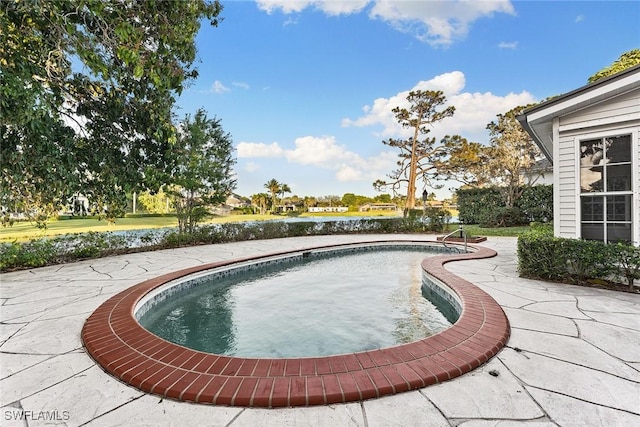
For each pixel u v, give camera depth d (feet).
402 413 6.25
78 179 22.86
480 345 8.93
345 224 53.16
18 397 6.92
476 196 61.00
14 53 16.49
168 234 35.40
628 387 7.01
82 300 14.42
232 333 12.51
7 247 22.50
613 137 15.74
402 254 33.94
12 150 19.27
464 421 5.97
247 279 22.12
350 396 6.66
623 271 14.62
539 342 9.37
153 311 15.38
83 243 26.73
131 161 24.72
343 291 18.81
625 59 40.55
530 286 15.84
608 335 9.80
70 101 21.79
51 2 14.51
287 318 14.16
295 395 6.63
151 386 7.12
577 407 6.33
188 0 18.35
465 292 14.40
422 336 12.09
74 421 6.11
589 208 16.55
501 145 53.83
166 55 18.03
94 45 16.46
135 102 22.50
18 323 11.53
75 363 8.54
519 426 5.81
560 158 17.28
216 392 6.79
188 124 35.32
